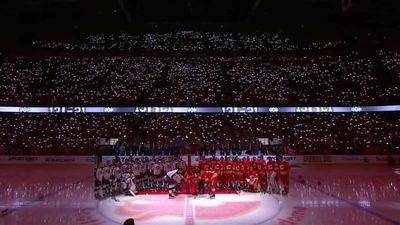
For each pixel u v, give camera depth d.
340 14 39.50
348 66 42.81
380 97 37.50
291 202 14.88
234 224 11.37
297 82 41.22
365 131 33.25
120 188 16.70
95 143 31.53
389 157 29.27
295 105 37.47
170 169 18.09
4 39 43.47
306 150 30.80
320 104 37.59
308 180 21.67
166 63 44.56
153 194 17.11
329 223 11.38
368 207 13.73
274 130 33.69
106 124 34.47
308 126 34.19
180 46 47.00
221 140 32.34
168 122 34.66
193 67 43.91
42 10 37.84
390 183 20.16
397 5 22.62
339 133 33.25
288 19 42.91
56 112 36.53
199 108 37.31
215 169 17.72
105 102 37.72
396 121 35.16
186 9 38.59
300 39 47.22
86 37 46.59
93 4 37.34
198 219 12.04
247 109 37.19
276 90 39.94
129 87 40.16
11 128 33.81
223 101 38.28
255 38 47.91
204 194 16.95
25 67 42.75
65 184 20.38
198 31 48.81
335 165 29.22
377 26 41.53
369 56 43.53
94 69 43.09
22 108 36.75
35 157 30.20
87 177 23.44
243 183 17.75
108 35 47.19
